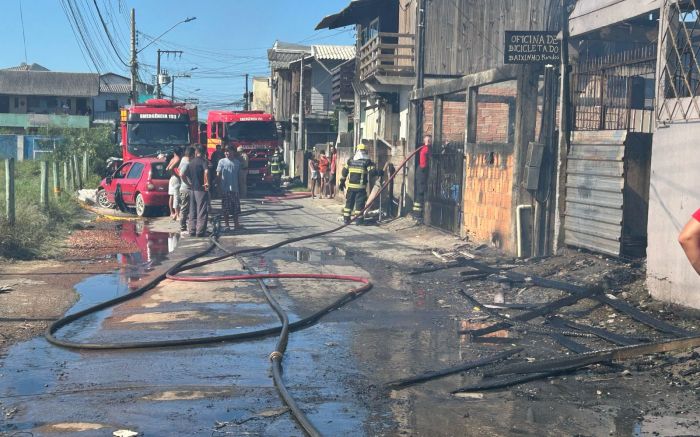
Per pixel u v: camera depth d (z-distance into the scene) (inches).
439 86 693.3
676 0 336.5
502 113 912.9
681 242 125.1
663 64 340.5
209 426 202.8
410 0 1034.7
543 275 420.8
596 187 426.0
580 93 459.2
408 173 797.2
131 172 896.3
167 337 304.8
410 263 526.0
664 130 335.0
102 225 775.1
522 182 498.0
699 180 311.7
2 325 320.5
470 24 984.3
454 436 196.9
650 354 269.6
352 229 765.3
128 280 443.5
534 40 458.3
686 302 319.3
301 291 418.3
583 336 302.4
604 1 414.9
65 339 300.0
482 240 579.5
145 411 215.0
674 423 207.2
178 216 833.5
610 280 371.9
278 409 217.8
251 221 852.0
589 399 228.8
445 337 311.4
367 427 203.2
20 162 1744.6
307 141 1895.9
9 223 534.0
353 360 275.0
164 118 1117.1
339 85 1437.0
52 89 3339.1
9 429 199.0
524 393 235.5
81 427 200.8
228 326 327.9
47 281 431.8
